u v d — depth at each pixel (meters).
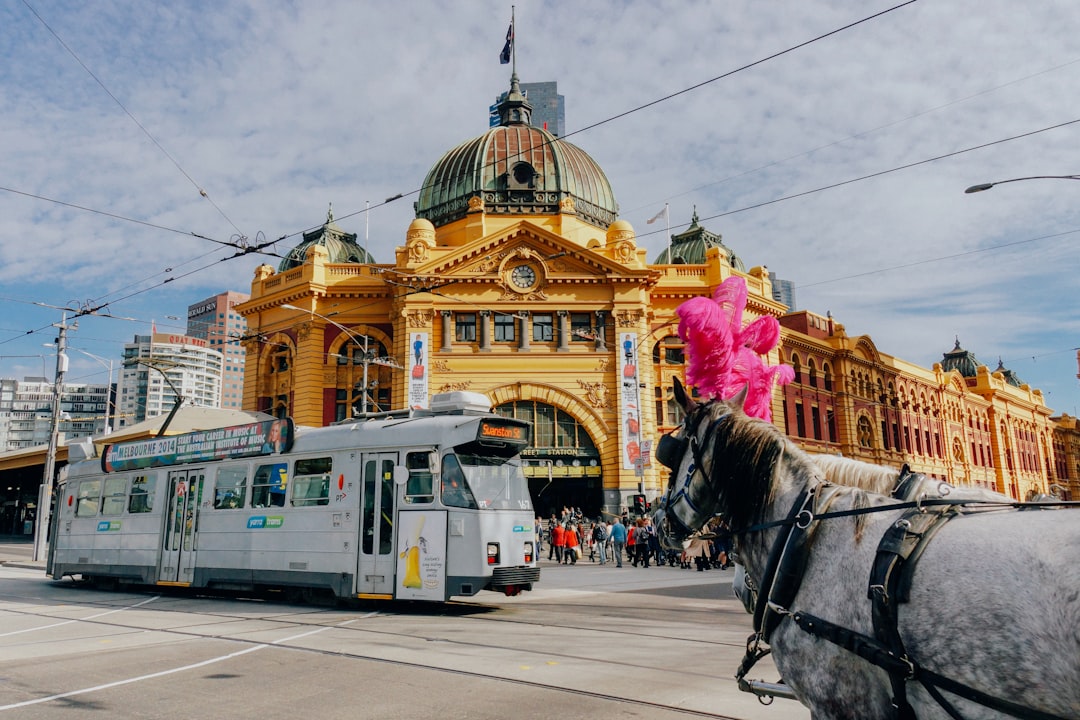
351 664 9.93
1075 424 105.12
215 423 41.41
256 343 47.38
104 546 22.12
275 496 18.33
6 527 75.31
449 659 10.20
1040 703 2.61
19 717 7.46
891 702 3.11
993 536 2.96
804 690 3.52
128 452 22.42
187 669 9.70
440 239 48.06
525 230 42.44
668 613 15.45
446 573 15.62
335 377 43.84
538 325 42.84
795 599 3.63
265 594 20.31
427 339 41.34
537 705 7.67
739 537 4.15
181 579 19.69
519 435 17.00
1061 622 2.58
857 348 58.62
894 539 3.19
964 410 76.62
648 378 42.25
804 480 3.90
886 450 60.31
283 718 7.34
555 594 19.73
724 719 7.09
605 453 40.88
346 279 44.72
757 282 48.75
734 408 4.40
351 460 17.23
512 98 52.56
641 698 7.92
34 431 112.88
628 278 42.38
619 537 31.05
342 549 16.81
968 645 2.81
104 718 7.39
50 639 12.38
